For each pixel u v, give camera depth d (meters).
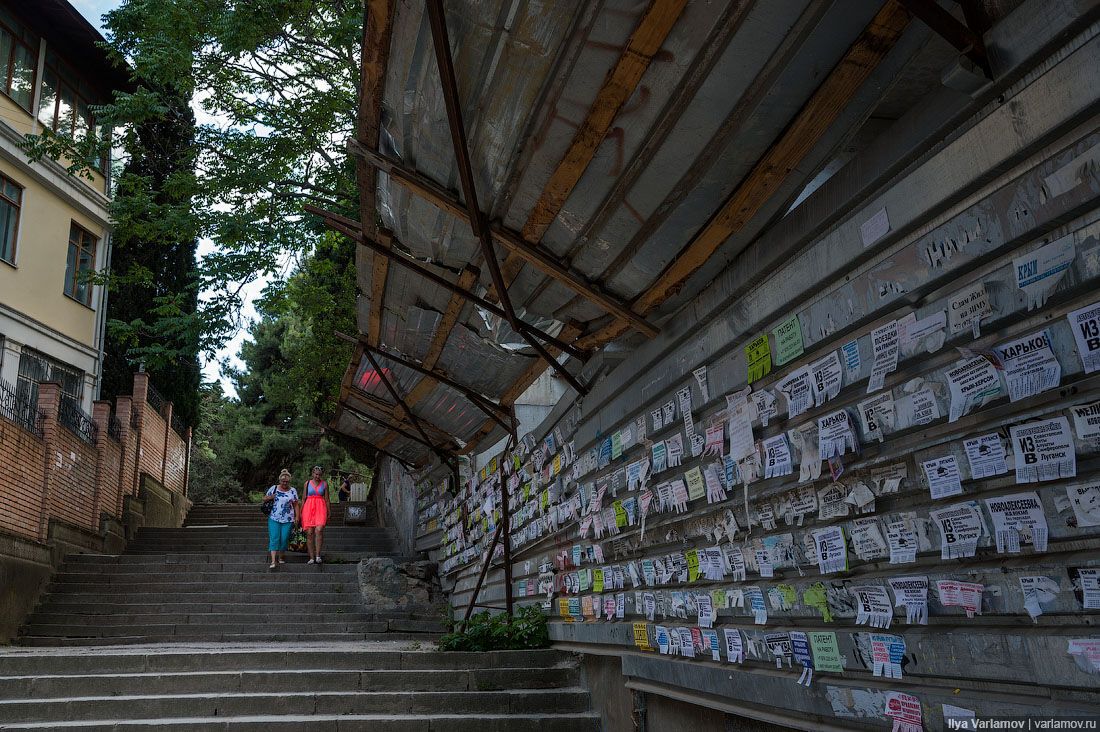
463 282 6.28
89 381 20.70
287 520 14.50
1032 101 2.47
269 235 15.02
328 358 19.59
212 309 16.27
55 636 11.52
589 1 3.21
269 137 15.02
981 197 2.71
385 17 3.79
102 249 21.67
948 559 2.82
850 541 3.37
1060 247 2.42
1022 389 2.52
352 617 12.68
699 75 3.30
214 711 7.14
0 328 17.62
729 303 4.47
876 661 3.18
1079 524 2.31
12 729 6.47
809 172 3.60
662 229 4.23
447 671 7.80
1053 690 2.38
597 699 7.25
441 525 14.21
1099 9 2.24
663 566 5.39
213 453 35.59
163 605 12.48
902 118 3.07
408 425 13.07
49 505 13.30
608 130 3.77
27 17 19.23
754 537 4.19
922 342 2.97
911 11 2.62
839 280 3.49
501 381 8.88
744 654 4.25
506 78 3.82
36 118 19.38
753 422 4.13
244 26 13.94
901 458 3.05
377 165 5.04
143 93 15.34
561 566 7.86
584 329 6.00
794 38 3.03
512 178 4.44
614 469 6.26
